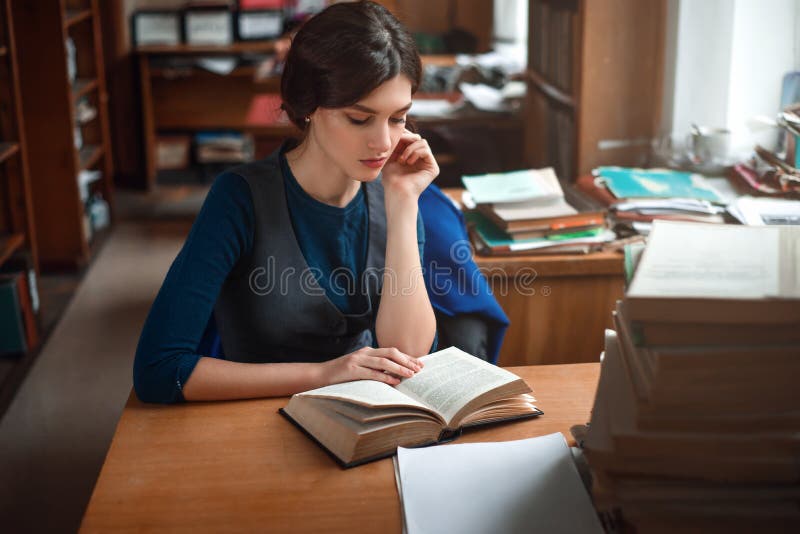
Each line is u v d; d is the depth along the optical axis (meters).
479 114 4.24
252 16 6.08
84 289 4.32
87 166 4.97
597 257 2.27
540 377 1.55
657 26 2.95
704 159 2.63
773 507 1.05
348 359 1.47
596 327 2.36
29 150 4.42
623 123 3.04
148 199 5.89
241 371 1.46
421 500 1.17
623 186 2.46
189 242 1.55
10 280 3.47
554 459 1.25
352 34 1.39
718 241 1.15
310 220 1.61
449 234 2.04
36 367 3.46
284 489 1.22
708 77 2.87
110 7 6.01
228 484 1.23
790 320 0.99
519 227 2.27
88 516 1.16
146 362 1.47
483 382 1.39
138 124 6.16
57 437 2.90
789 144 2.25
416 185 1.67
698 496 1.07
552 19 3.46
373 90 1.39
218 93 6.01
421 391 1.39
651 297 1.00
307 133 1.57
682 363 1.00
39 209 4.48
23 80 4.36
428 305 1.65
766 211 2.13
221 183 1.58
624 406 1.10
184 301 1.50
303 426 1.37
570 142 3.23
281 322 1.64
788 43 2.60
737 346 1.01
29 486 2.59
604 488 1.12
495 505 1.16
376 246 1.69
